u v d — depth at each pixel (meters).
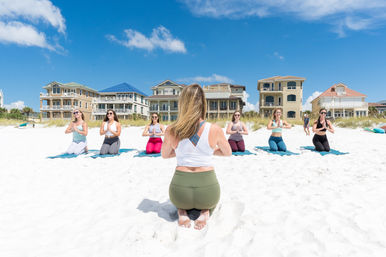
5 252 1.73
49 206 2.68
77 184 3.53
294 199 2.57
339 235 1.76
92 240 1.89
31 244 1.86
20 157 5.81
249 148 7.53
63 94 44.78
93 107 49.25
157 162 5.12
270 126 6.57
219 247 1.66
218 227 1.99
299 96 37.81
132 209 2.53
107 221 2.23
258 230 1.87
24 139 10.45
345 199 2.48
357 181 3.25
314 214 2.12
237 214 2.20
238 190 3.07
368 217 2.03
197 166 2.10
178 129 2.08
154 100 42.44
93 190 3.25
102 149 6.05
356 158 5.19
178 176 2.13
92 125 16.44
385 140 9.05
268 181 3.48
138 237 1.81
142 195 3.00
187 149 2.10
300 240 1.73
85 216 2.41
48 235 2.01
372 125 13.55
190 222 2.13
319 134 6.52
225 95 40.12
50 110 44.91
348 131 12.20
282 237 1.75
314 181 3.37
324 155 5.82
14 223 2.24
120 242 1.79
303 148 7.20
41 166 4.70
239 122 6.64
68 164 4.89
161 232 1.83
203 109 2.13
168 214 2.38
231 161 5.14
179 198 2.09
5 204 2.73
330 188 2.96
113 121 6.20
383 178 3.36
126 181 3.66
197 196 2.05
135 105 50.22
